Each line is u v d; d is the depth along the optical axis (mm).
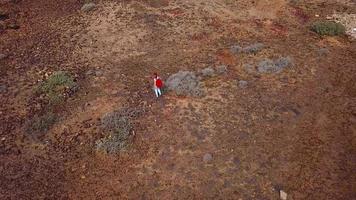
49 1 25797
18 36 23125
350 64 20453
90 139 16844
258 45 21484
